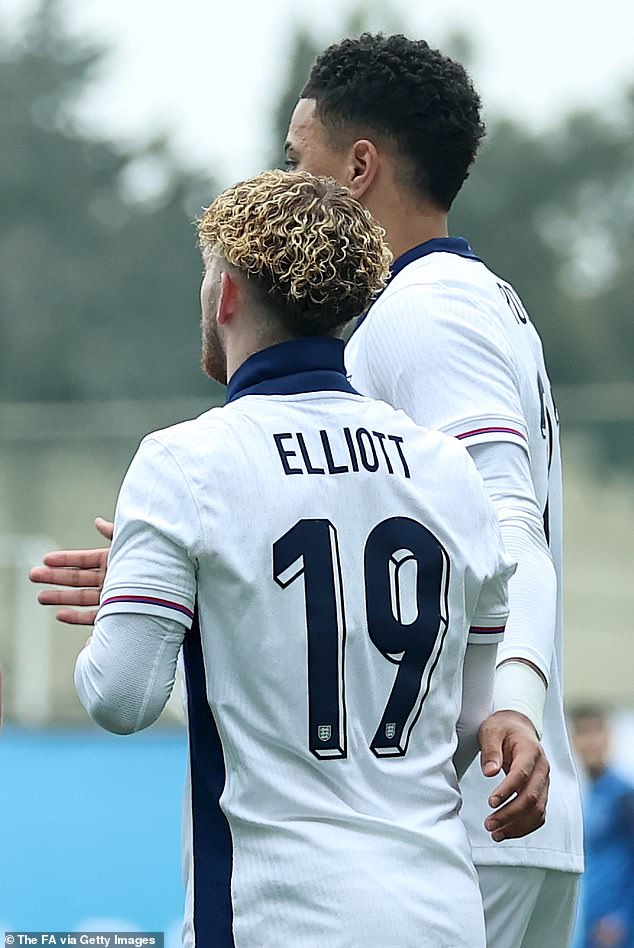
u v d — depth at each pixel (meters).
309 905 8.51
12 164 131.88
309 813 8.66
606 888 25.48
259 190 9.28
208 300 9.63
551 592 10.19
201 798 8.91
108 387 119.94
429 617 9.04
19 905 24.12
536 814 9.23
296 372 9.30
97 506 39.81
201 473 8.79
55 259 126.25
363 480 9.05
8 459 39.84
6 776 24.58
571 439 37.19
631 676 36.38
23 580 38.69
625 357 126.88
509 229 132.00
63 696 37.97
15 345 120.06
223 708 8.77
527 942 11.03
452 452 9.49
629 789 25.80
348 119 11.85
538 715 9.67
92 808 24.50
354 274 9.24
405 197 11.80
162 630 8.73
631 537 36.78
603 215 135.38
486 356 10.66
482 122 12.05
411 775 8.91
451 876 8.83
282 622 8.73
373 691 8.88
